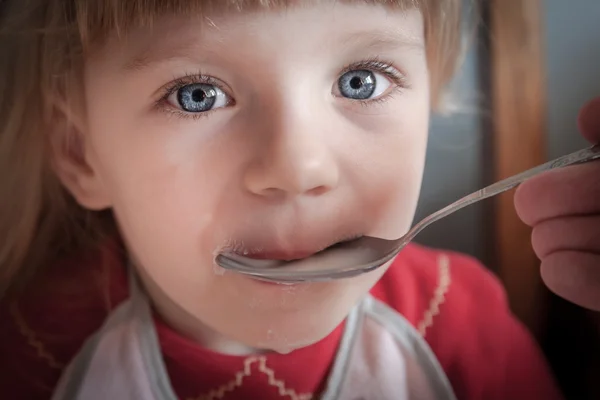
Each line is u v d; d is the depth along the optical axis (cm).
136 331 60
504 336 69
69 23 53
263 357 58
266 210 44
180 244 47
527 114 77
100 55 48
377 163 45
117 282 67
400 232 48
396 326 64
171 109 45
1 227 71
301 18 40
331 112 44
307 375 59
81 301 68
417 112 49
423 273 72
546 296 79
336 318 48
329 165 42
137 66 45
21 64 62
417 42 49
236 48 41
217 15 40
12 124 64
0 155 66
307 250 45
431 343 67
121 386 58
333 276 44
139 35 44
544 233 49
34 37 59
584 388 75
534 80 77
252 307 47
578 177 46
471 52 75
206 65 42
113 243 68
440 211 45
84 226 71
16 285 71
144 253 51
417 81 49
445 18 59
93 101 50
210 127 44
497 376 68
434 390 62
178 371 59
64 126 58
